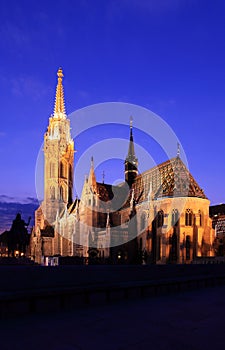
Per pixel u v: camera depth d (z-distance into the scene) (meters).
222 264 39.19
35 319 16.70
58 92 188.62
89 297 21.94
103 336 13.79
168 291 28.08
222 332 14.57
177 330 14.84
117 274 25.38
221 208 127.69
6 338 13.34
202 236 99.94
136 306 20.67
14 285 19.27
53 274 21.28
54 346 12.41
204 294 26.83
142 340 13.27
